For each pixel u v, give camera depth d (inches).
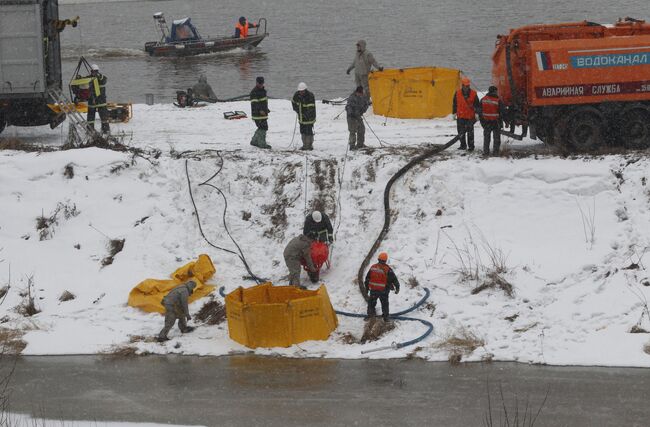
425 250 1907.0
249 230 2066.9
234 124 2768.2
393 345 1640.0
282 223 2058.3
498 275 1790.1
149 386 1521.9
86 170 2149.4
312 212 2001.7
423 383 1497.3
